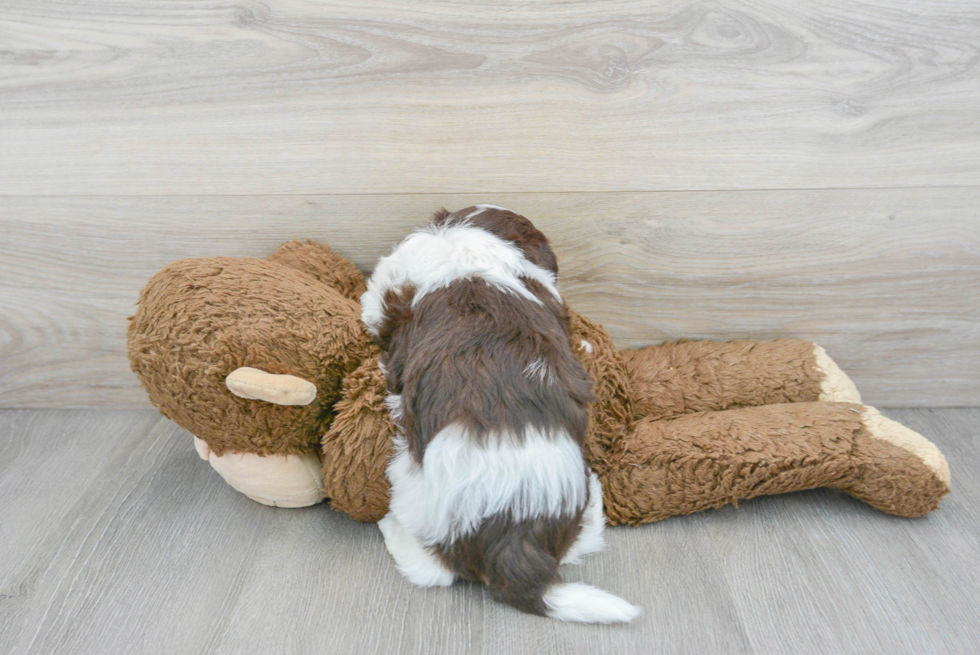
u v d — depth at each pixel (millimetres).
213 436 1104
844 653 963
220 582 1077
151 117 1235
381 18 1157
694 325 1418
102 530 1175
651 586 1066
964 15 1151
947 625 1005
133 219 1321
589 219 1313
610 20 1159
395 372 1052
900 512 1178
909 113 1221
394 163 1269
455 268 1059
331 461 1087
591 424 1150
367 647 970
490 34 1167
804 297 1383
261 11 1155
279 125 1239
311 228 1327
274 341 1042
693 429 1174
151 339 1036
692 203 1296
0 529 1175
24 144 1255
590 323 1256
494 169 1271
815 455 1126
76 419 1472
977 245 1320
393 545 1100
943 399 1479
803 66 1188
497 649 966
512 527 957
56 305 1404
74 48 1184
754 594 1055
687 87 1205
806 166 1265
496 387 958
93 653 964
